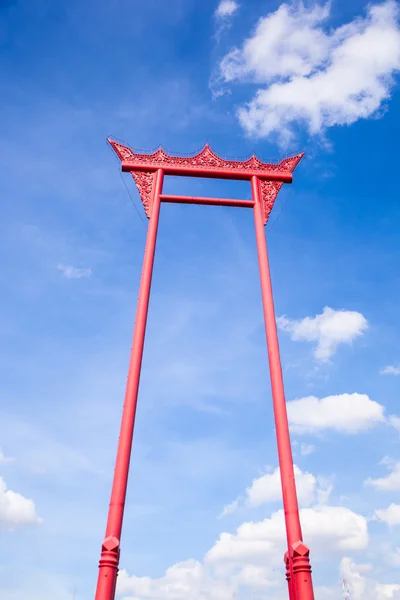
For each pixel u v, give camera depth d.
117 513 11.80
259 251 17.28
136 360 14.19
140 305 15.34
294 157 19.95
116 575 11.05
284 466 12.95
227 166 19.48
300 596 10.98
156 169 18.92
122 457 12.55
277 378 14.34
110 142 19.20
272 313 15.67
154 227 17.38
